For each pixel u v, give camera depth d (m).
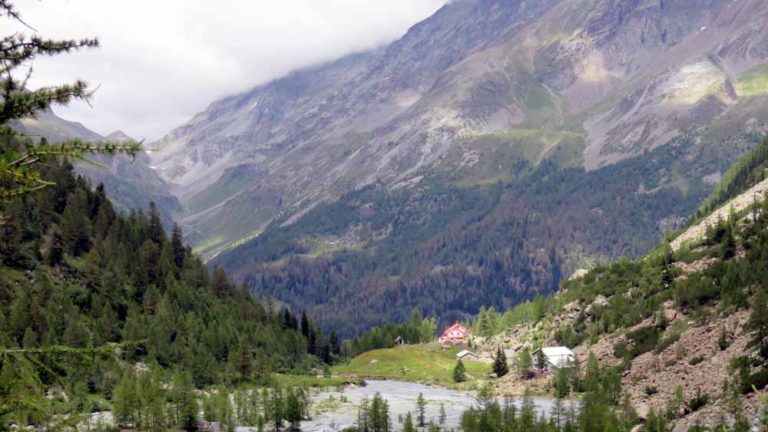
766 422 28.02
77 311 164.00
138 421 124.38
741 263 156.62
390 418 135.12
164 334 172.75
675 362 132.00
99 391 136.50
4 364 20.03
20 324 140.62
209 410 134.00
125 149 19.89
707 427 94.19
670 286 170.25
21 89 19.42
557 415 114.00
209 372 168.62
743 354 118.75
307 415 142.75
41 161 19.38
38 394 20.30
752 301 137.38
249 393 161.12
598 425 97.81
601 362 152.25
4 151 18.77
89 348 22.00
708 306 149.62
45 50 19.88
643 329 154.25
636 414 109.94
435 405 150.75
